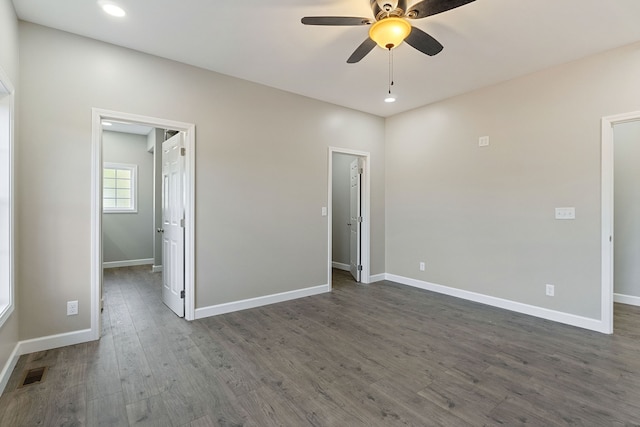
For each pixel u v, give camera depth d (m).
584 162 3.17
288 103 4.09
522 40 2.81
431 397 2.04
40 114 2.59
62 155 2.68
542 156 3.46
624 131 4.07
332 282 5.11
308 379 2.24
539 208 3.49
